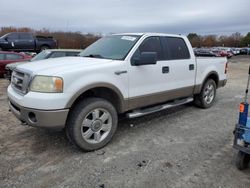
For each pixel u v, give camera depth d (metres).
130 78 3.90
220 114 5.48
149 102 4.32
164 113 5.50
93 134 3.57
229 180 2.86
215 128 4.57
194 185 2.76
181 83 4.91
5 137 4.04
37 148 3.66
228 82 11.07
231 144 3.86
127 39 4.33
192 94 5.34
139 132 4.33
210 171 3.05
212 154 3.51
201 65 5.44
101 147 3.66
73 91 3.21
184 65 4.91
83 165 3.17
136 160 3.31
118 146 3.75
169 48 4.68
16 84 3.56
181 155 3.47
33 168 3.09
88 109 3.39
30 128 4.43
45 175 2.94
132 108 4.07
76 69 3.31
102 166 3.15
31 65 3.57
